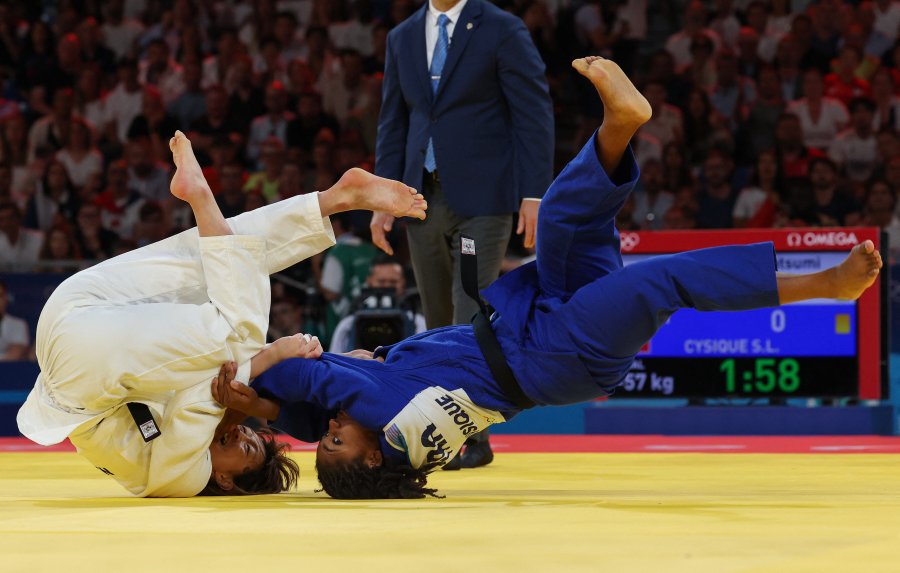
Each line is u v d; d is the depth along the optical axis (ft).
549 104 41.42
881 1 96.22
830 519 21.65
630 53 99.66
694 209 84.94
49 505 26.12
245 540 18.81
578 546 17.87
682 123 91.30
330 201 29.84
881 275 57.26
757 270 26.89
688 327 59.31
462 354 28.50
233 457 29.27
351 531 19.98
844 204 84.79
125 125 98.84
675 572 15.33
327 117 94.94
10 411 66.23
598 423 62.80
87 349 27.30
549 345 27.94
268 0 103.24
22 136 97.45
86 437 27.94
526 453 48.49
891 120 92.17
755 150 90.38
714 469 39.45
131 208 92.94
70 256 88.07
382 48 98.78
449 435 28.07
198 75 99.09
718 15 98.32
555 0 100.94
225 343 27.81
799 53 93.86
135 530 20.42
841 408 60.34
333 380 27.91
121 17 105.70
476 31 41.04
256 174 91.30
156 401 27.96
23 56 103.71
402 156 43.39
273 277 70.33
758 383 58.65
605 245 28.91
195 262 29.58
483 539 18.72
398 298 56.08
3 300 66.33
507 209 41.32
